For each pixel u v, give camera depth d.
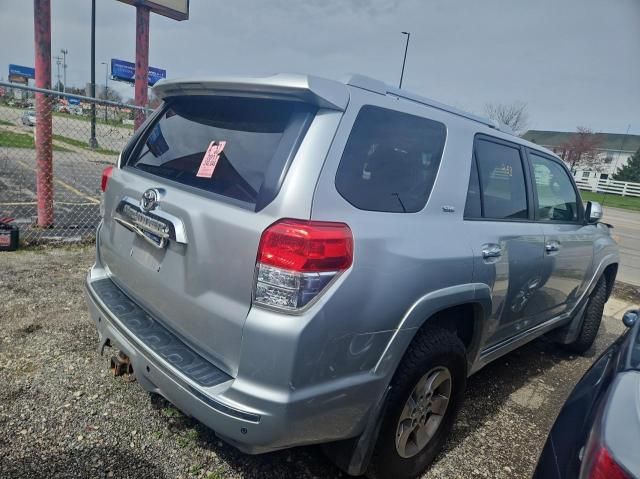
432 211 2.27
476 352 2.68
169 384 1.88
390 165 2.09
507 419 3.20
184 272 1.98
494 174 2.79
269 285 1.70
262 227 1.72
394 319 1.96
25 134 11.64
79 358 3.16
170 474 2.27
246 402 1.71
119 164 2.69
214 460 2.39
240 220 1.78
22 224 6.37
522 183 3.09
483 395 3.50
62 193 9.07
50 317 3.70
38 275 4.61
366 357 1.91
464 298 2.32
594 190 34.53
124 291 2.51
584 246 3.79
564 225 3.63
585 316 4.29
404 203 2.13
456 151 2.46
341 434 1.97
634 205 26.47
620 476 1.32
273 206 1.73
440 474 2.55
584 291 4.06
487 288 2.50
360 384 1.92
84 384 2.88
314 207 1.74
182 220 1.98
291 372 1.68
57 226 6.44
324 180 1.79
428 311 2.11
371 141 2.00
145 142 2.59
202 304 1.90
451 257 2.22
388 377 2.03
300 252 1.67
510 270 2.75
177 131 2.39
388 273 1.91
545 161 3.45
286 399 1.69
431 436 2.47
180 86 2.34
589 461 1.44
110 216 2.63
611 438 1.42
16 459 2.23
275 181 1.76
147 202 2.16
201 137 2.21
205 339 1.91
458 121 2.55
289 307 1.68
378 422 2.08
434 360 2.25
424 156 2.27
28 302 3.93
